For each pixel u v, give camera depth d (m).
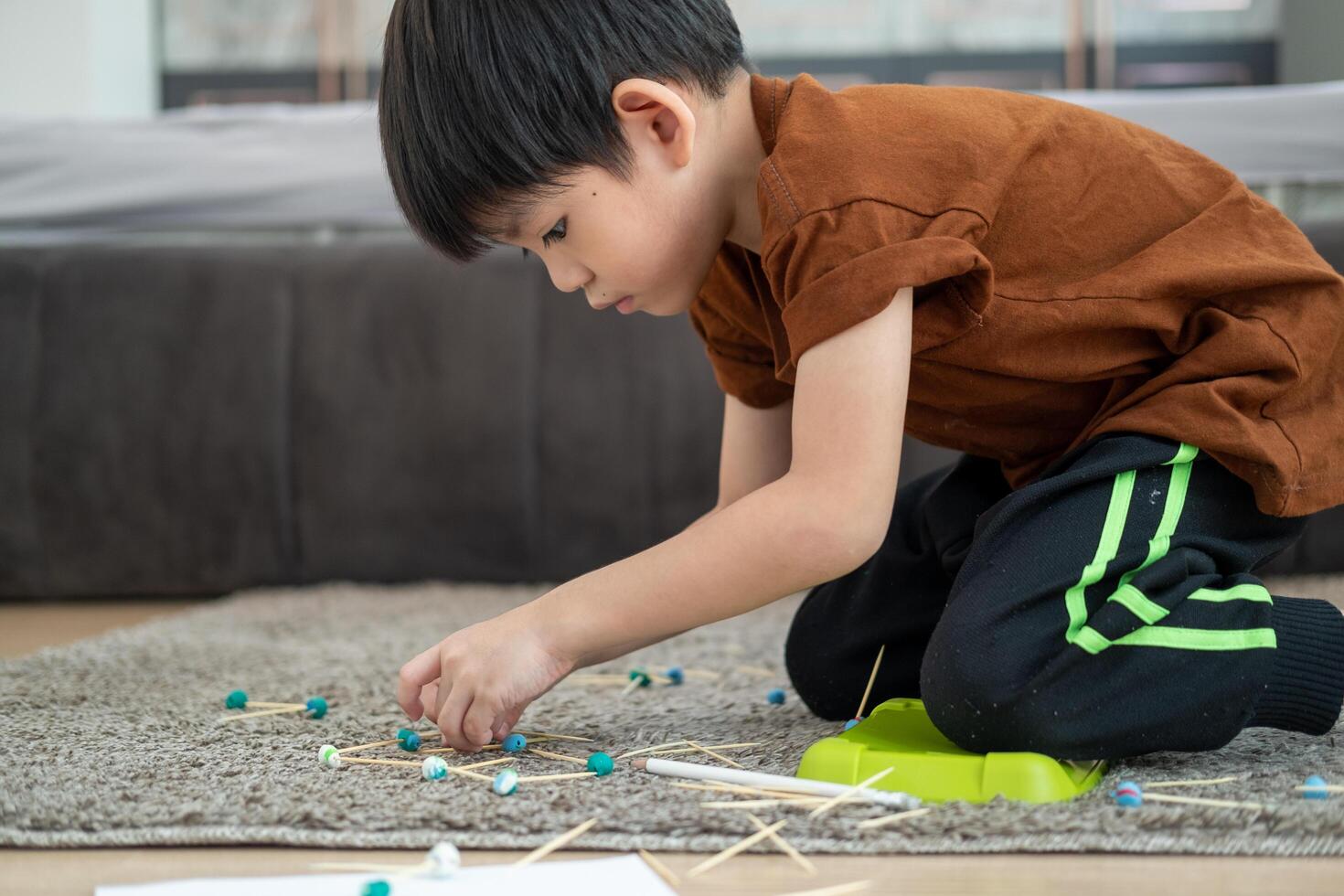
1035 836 0.67
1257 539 0.88
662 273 0.86
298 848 0.69
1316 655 0.81
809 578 0.79
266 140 1.99
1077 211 0.88
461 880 0.62
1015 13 4.03
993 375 0.88
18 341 1.92
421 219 0.85
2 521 1.92
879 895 0.61
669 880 0.64
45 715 1.02
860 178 0.80
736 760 0.86
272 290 1.92
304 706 1.04
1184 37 4.00
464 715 0.84
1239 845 0.66
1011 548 0.83
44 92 3.64
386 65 0.86
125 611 1.86
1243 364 0.85
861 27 4.05
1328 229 1.69
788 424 1.08
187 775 0.81
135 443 1.91
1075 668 0.77
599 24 0.81
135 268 1.92
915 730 0.87
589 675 1.20
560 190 0.82
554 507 1.90
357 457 1.91
